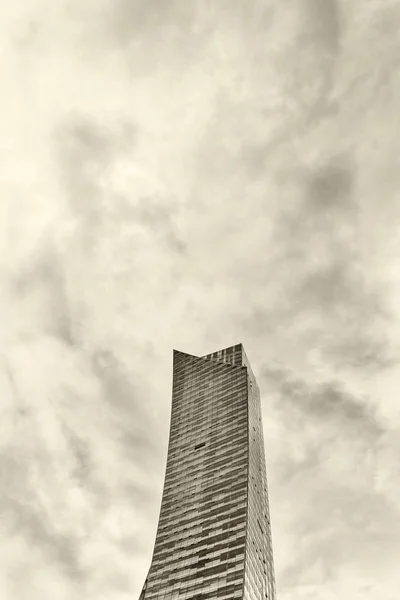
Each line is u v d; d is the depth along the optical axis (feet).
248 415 527.81
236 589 370.94
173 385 631.97
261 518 465.06
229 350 651.25
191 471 506.07
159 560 435.94
